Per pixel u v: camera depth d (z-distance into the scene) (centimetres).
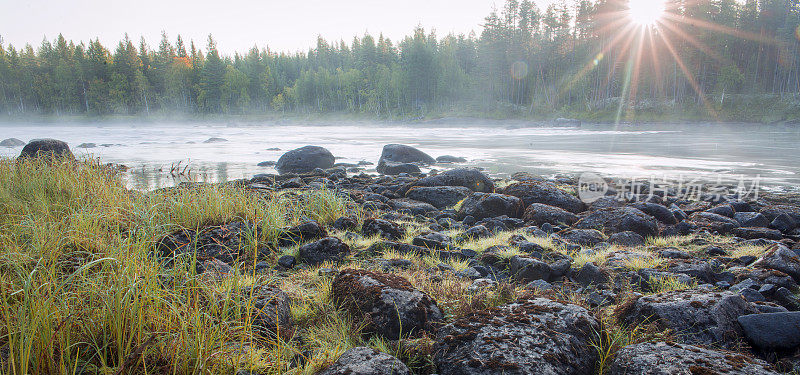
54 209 654
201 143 3447
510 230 775
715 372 262
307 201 855
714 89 7881
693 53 7625
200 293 382
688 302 367
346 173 1659
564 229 756
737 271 526
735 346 335
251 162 2095
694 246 656
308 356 331
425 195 1019
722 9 8512
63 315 301
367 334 368
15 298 325
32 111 11456
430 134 5053
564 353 303
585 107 8244
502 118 8212
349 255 591
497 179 1464
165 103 11362
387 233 702
